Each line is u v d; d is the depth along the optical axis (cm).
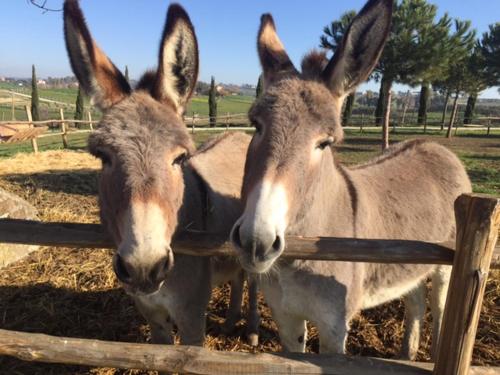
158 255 83
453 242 84
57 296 195
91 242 97
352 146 859
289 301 111
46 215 296
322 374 84
